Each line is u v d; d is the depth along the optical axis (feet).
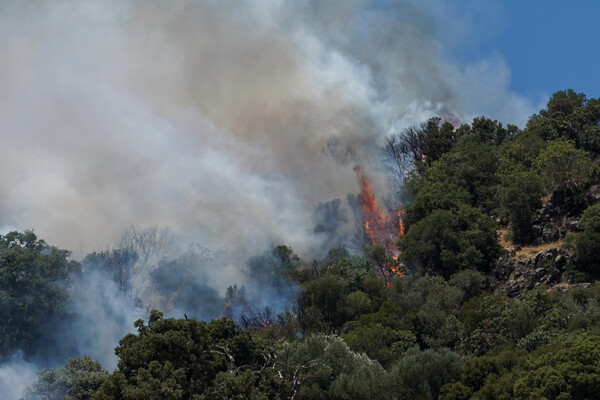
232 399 285.23
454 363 345.51
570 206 487.20
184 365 296.30
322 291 470.80
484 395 313.94
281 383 303.48
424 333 426.10
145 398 274.36
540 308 396.16
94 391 371.76
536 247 479.41
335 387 344.28
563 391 289.94
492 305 409.08
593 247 437.58
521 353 337.93
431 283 470.80
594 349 299.99
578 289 411.75
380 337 409.69
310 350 366.22
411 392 339.77
